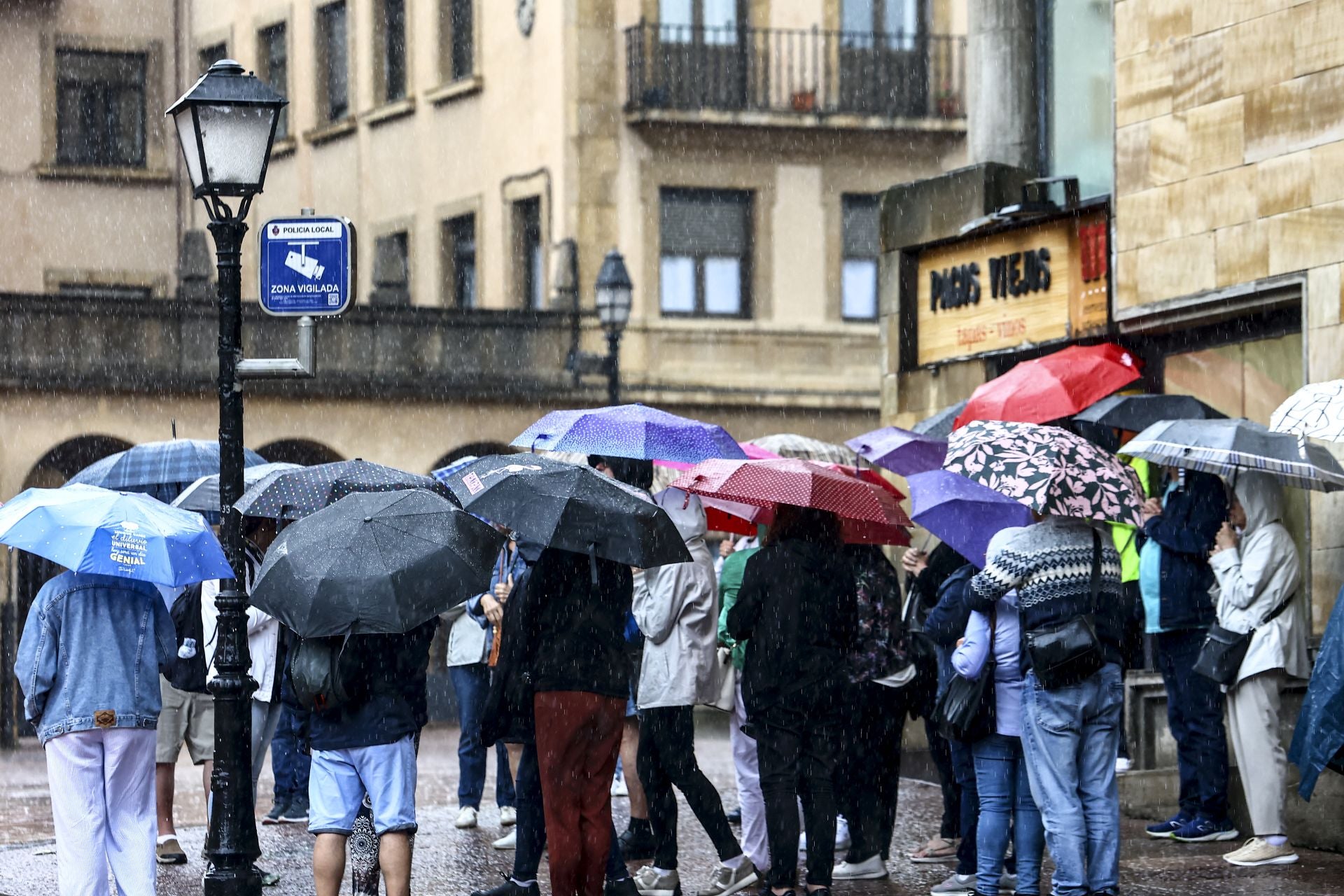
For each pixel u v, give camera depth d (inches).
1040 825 524.4
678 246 1742.1
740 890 559.5
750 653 523.2
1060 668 502.3
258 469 614.2
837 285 1775.3
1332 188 700.7
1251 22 735.1
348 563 462.9
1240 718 596.1
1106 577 510.6
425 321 1684.3
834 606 524.7
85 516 486.3
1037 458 504.7
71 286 1865.2
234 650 542.9
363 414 1667.1
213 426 1653.5
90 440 1656.0
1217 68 750.5
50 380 1614.2
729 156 1752.0
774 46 1760.6
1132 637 526.0
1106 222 826.2
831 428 1774.1
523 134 1755.7
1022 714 511.5
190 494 624.1
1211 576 633.6
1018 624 514.9
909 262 966.4
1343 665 560.1
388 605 459.5
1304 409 577.6
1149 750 737.6
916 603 606.2
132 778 507.5
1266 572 591.8
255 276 1956.2
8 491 1605.6
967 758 560.4
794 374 1761.8
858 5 1780.3
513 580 644.1
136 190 1883.6
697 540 562.3
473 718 695.7
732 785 887.7
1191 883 559.2
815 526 527.5
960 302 931.3
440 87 1825.8
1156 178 781.3
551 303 1715.1
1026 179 924.0
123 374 1632.6
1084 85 898.7
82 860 499.8
